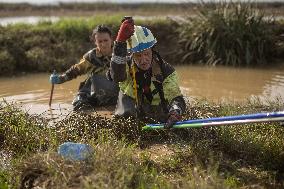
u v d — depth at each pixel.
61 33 22.84
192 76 18.94
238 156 9.70
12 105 11.91
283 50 22.16
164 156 9.69
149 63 10.45
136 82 10.70
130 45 10.19
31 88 16.78
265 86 16.80
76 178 8.23
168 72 10.55
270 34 22.38
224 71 20.06
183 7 41.06
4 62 19.55
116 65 9.87
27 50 21.42
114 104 13.25
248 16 22.27
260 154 9.54
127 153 8.99
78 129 10.84
